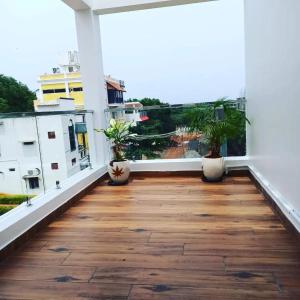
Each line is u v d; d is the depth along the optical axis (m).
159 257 1.71
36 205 2.26
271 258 1.63
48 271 1.63
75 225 2.28
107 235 2.06
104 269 1.62
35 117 2.40
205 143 3.48
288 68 1.89
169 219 2.29
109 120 3.82
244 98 3.51
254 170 3.12
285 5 1.92
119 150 3.57
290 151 1.91
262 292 1.35
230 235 1.94
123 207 2.63
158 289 1.42
